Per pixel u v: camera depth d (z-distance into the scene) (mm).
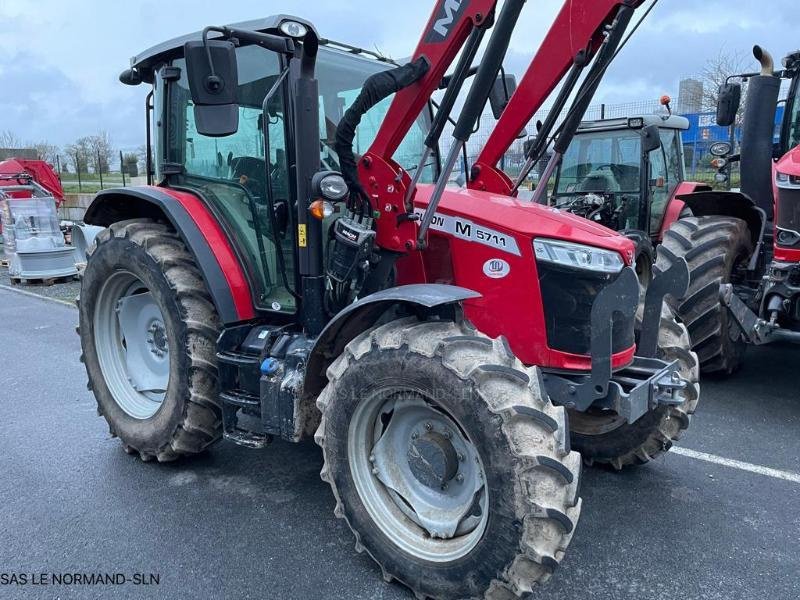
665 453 3646
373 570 2607
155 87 3676
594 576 2525
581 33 2848
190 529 2924
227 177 3307
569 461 2133
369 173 2811
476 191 3031
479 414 2135
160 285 3262
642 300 3588
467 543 2295
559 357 2600
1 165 13469
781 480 3312
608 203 7156
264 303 3262
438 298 2240
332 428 2539
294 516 3029
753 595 2402
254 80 3074
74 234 11273
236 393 3119
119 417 3686
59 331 7102
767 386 4750
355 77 3291
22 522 3004
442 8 2559
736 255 4684
